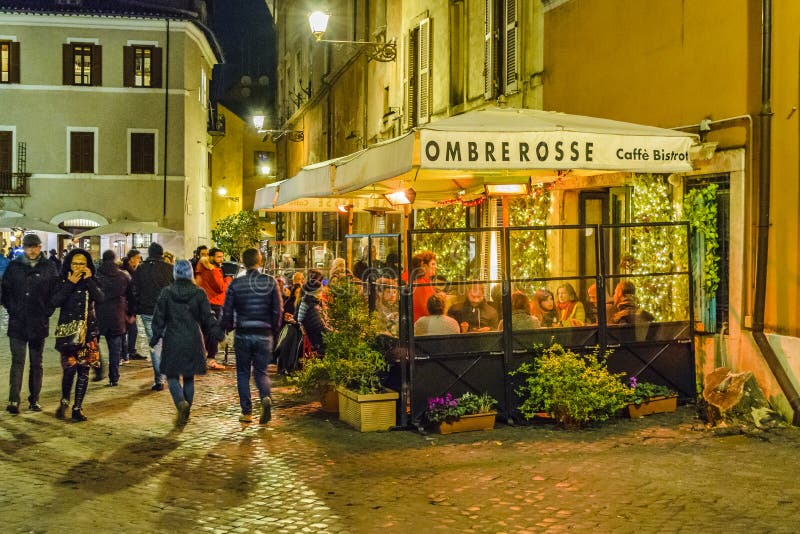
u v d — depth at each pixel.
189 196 36.69
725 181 9.97
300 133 31.44
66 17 34.69
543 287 9.22
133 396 10.63
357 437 8.36
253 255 9.07
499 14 15.34
